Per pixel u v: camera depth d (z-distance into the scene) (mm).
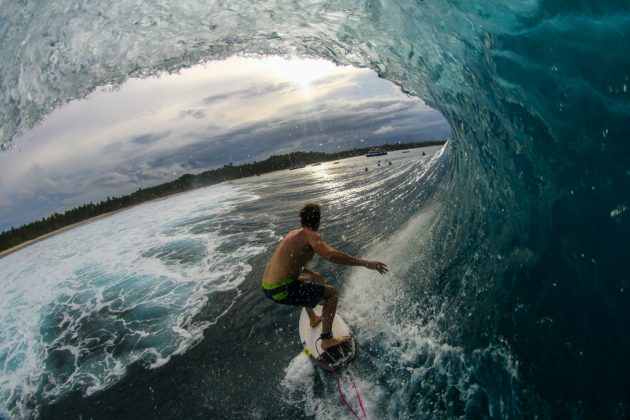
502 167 3656
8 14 5242
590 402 2180
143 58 5645
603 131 2348
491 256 3713
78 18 5176
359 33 4684
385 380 3291
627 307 2166
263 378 3834
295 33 5426
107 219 30078
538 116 2807
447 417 2738
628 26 2166
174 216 17734
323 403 3279
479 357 2988
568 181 2660
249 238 9508
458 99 4391
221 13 4938
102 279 9344
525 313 2867
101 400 4223
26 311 8500
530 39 2676
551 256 2828
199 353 4621
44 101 5664
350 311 4461
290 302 3387
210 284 6875
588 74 2383
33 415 4297
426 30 3697
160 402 3902
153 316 6098
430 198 7328
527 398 2473
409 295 4348
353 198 11492
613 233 2320
